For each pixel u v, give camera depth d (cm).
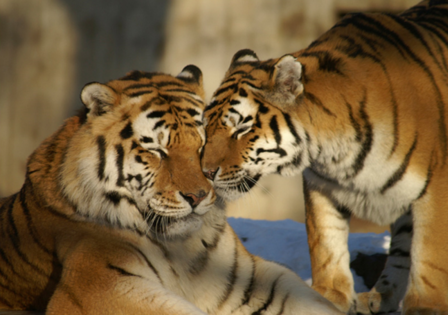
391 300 820
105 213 646
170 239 684
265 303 700
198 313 575
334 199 823
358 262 986
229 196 752
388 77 746
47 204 667
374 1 1956
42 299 691
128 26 2116
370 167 746
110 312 589
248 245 1142
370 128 731
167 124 658
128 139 648
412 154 729
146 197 654
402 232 857
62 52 2116
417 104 737
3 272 714
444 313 701
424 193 736
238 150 752
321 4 2012
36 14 2119
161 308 580
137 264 637
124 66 2120
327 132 745
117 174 645
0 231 720
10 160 2123
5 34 2125
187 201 652
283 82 749
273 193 1936
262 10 2055
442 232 725
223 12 2078
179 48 2103
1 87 2128
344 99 740
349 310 800
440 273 720
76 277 613
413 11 923
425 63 766
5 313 682
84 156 639
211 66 2091
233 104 761
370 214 814
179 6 2098
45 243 668
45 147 687
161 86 703
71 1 2112
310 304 664
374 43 777
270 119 757
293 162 770
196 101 709
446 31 831
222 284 711
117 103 658
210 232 721
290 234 1159
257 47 2062
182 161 661
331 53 774
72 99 2117
